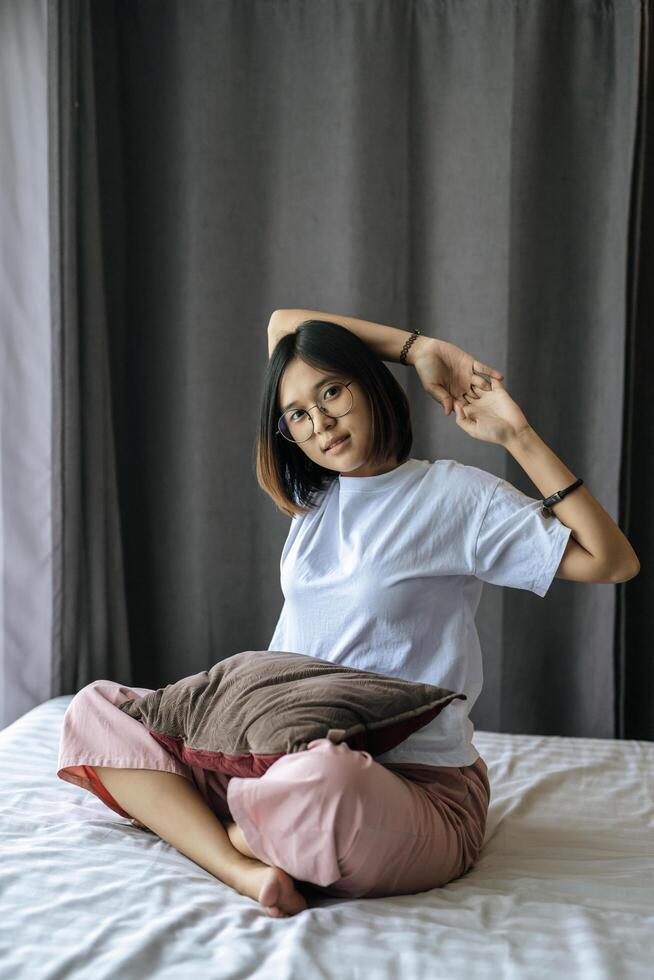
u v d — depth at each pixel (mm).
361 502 1503
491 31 2414
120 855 1353
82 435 2383
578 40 2420
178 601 2580
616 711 2447
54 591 2322
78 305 2361
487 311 2451
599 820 1651
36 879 1246
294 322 1724
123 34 2500
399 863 1238
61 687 2338
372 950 1094
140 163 2521
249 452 2541
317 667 1367
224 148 2484
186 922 1146
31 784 1647
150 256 2537
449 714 1399
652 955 1103
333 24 2441
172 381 2547
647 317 2492
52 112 2264
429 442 2480
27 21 2316
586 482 2467
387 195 2449
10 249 2314
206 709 1384
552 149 2439
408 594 1429
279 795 1170
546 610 2498
